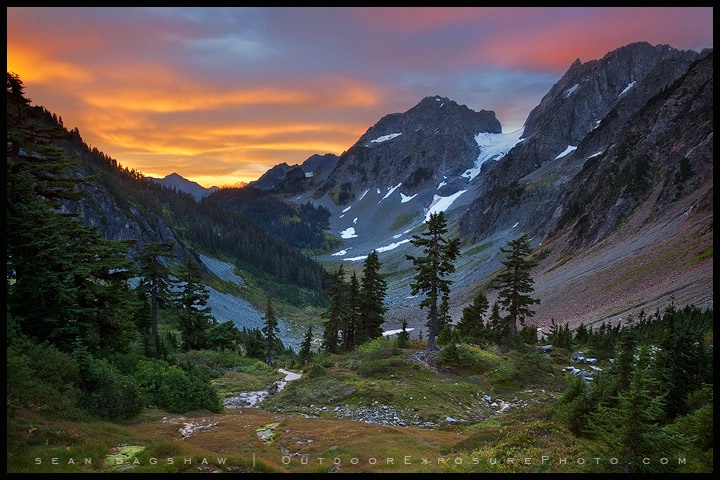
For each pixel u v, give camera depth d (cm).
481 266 18538
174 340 5481
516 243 5159
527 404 3344
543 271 13925
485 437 1955
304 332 12912
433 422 2830
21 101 2456
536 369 4019
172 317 8100
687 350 2238
